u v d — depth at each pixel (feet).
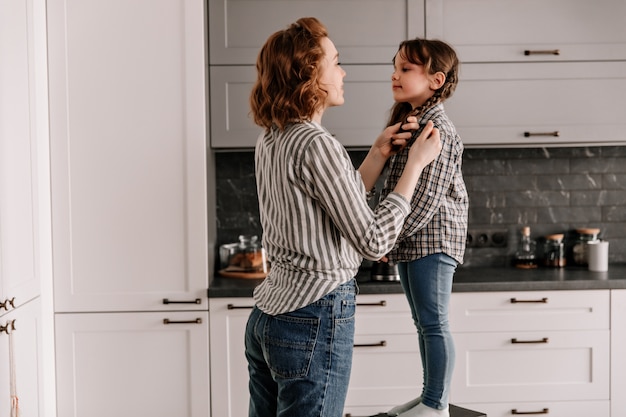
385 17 11.92
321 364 6.35
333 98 6.67
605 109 12.07
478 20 11.95
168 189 10.98
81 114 10.93
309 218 6.36
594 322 11.32
